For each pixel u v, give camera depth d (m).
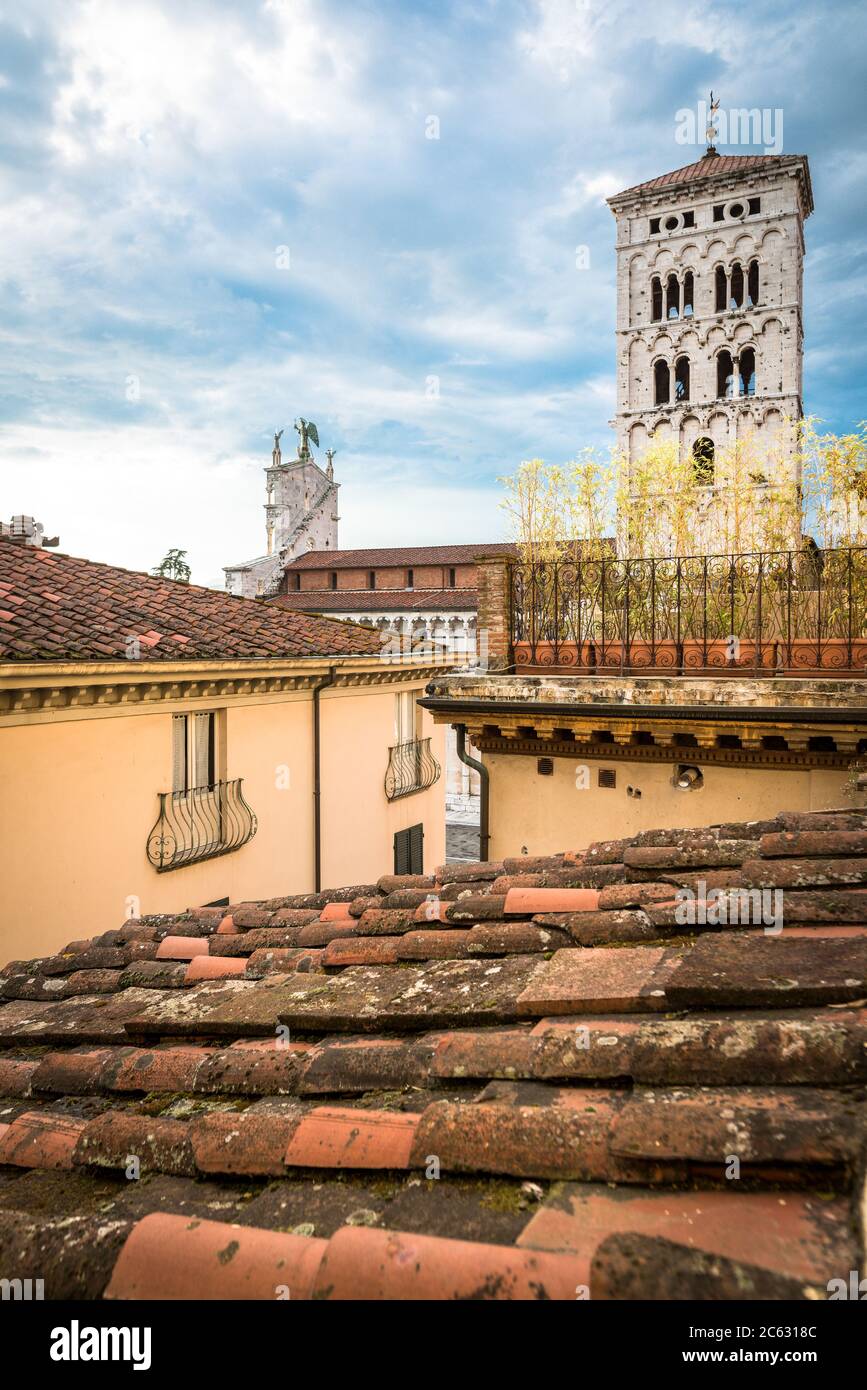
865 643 6.89
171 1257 1.71
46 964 5.30
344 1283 1.50
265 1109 2.54
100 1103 2.98
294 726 15.26
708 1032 2.14
